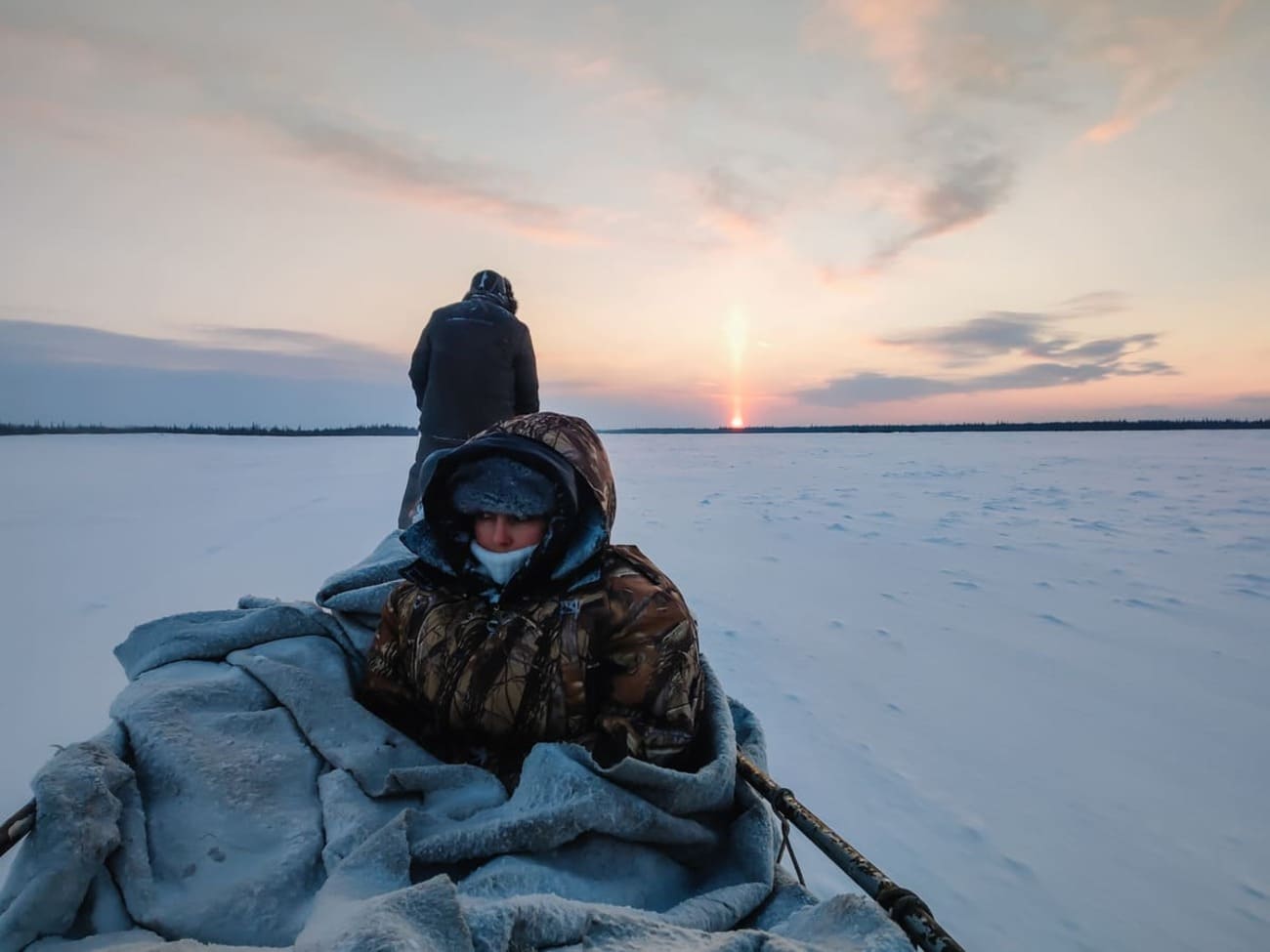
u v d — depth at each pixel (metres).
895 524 8.95
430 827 1.10
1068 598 5.45
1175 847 2.38
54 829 0.94
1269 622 4.83
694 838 1.15
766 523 8.91
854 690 3.63
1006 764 2.91
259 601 1.86
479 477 1.39
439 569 1.52
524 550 1.40
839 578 6.02
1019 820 2.50
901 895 0.94
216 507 8.30
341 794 1.16
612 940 0.84
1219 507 10.70
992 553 7.14
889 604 5.21
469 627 1.40
